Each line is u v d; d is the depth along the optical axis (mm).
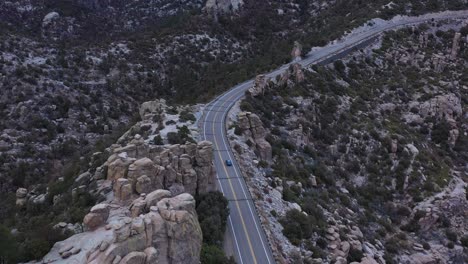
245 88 101812
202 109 86375
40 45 133875
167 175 48062
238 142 72188
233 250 49000
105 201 42969
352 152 87125
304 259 50469
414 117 104625
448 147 99812
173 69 144875
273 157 74062
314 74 106625
